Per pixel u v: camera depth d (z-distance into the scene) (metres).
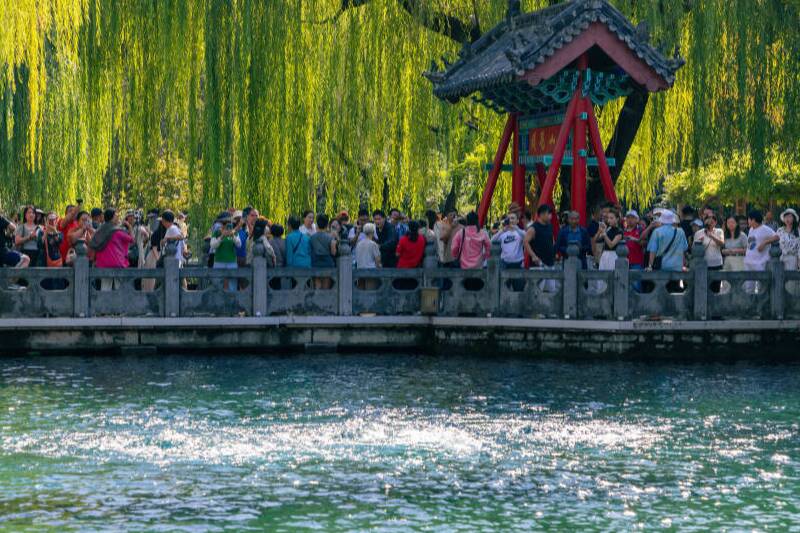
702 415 23.05
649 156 43.66
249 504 16.88
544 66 31.56
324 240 31.70
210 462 19.27
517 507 16.88
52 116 44.28
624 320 29.84
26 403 23.83
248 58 36.84
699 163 40.81
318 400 24.45
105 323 30.00
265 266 30.89
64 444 20.38
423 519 16.27
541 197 32.59
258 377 27.17
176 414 22.92
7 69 38.50
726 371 28.22
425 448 20.31
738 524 16.19
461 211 62.41
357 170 40.44
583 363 29.39
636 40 32.16
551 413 23.23
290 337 31.14
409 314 31.67
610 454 19.98
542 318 30.42
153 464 19.12
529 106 35.12
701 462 19.47
